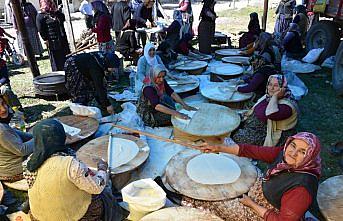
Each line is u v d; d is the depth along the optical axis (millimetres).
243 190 2586
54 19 6012
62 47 6234
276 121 3320
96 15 6234
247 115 3797
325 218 2426
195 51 7238
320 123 4375
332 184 2736
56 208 2061
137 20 7926
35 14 7520
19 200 2980
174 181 2707
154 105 3891
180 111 4047
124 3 7598
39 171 2043
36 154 2041
